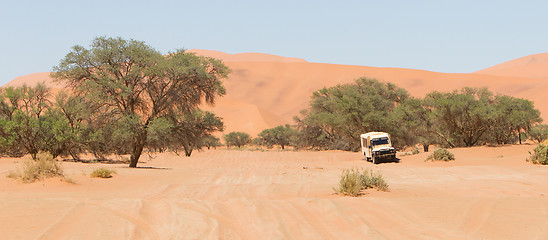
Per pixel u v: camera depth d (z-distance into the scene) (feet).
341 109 159.33
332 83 500.74
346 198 35.68
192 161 141.69
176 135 100.83
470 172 72.95
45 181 50.24
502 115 135.33
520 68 626.23
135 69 92.48
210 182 63.05
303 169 93.56
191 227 23.85
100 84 90.63
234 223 25.79
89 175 62.39
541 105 353.92
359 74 511.40
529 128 144.87
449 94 147.74
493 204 30.27
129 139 93.86
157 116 99.50
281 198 42.11
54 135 108.78
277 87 515.09
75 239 20.15
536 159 80.38
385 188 45.03
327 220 26.23
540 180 55.06
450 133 149.59
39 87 114.21
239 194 46.19
